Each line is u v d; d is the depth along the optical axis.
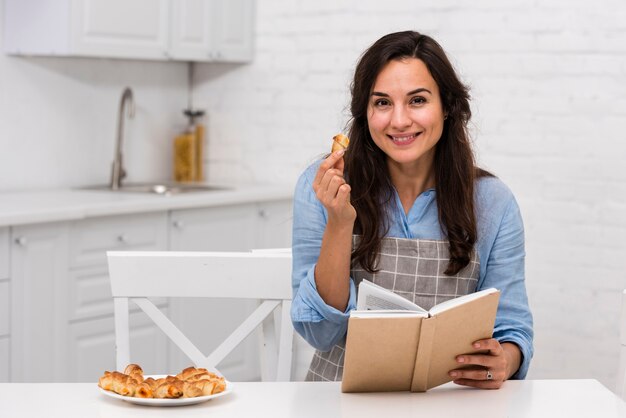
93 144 4.62
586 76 4.02
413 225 2.10
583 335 4.08
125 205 3.81
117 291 2.13
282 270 2.19
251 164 4.91
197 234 4.20
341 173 1.87
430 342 1.69
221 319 4.33
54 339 3.62
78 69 4.52
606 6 3.97
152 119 4.91
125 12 4.27
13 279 3.45
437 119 2.00
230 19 4.75
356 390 1.75
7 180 4.25
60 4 4.05
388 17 4.45
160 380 1.69
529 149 4.15
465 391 1.79
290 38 4.75
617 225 3.99
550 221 4.12
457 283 2.09
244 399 1.69
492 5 4.19
